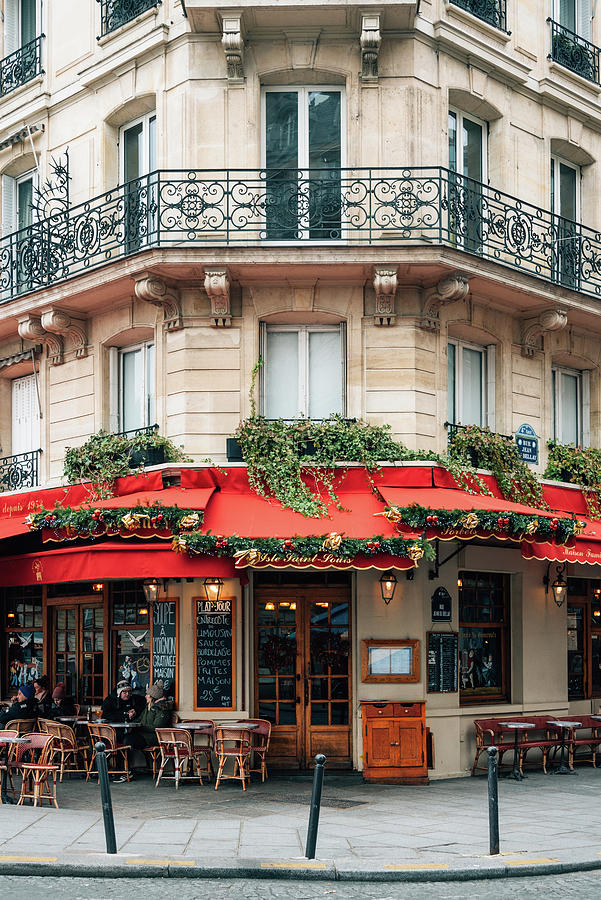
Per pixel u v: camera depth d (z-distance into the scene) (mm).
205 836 10008
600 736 16750
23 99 17891
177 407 14836
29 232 17375
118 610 15812
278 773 14539
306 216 14586
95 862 8734
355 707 14688
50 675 16938
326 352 15219
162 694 14289
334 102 15359
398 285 14805
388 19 14773
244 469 14039
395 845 9688
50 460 16938
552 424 17062
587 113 17766
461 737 14883
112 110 16281
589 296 16422
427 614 14641
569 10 18203
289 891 8172
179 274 14570
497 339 16109
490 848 9336
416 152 14953
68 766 14633
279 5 14375
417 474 14062
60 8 17391
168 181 14414
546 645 16500
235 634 14422
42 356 17219
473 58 15891
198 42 15125
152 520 12789
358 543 12359
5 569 14141
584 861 9086
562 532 13586
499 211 16234
